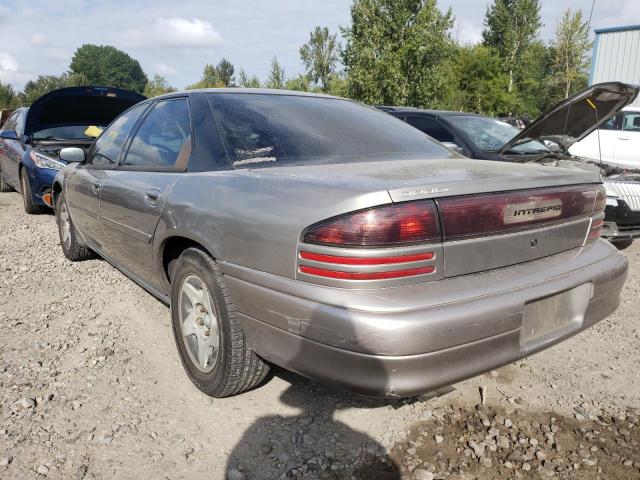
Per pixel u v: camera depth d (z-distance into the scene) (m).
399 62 22.17
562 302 2.32
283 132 2.80
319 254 1.92
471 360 1.96
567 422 2.54
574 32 36.22
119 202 3.28
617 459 2.29
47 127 7.56
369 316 1.82
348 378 1.89
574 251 2.48
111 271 4.59
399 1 22.12
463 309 1.91
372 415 2.54
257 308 2.15
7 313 3.68
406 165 2.48
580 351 3.27
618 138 10.11
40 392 2.67
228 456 2.24
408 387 1.85
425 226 1.91
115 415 2.50
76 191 4.20
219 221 2.33
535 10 40.94
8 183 9.02
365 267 1.86
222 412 2.54
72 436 2.34
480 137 6.07
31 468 2.13
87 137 7.60
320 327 1.91
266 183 2.25
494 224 2.08
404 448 2.32
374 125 3.18
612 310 2.61
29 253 5.22
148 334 3.36
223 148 2.67
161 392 2.70
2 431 2.35
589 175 2.54
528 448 2.34
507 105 37.28
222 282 2.38
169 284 3.00
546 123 5.03
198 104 2.96
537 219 2.24
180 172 2.78
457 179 2.06
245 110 2.92
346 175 2.18
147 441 2.32
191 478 2.11
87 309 3.76
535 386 2.85
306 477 2.13
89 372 2.88
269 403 2.62
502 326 2.01
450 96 28.83
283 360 2.10
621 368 3.07
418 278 1.92
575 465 2.24
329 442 2.34
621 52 22.23
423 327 1.82
